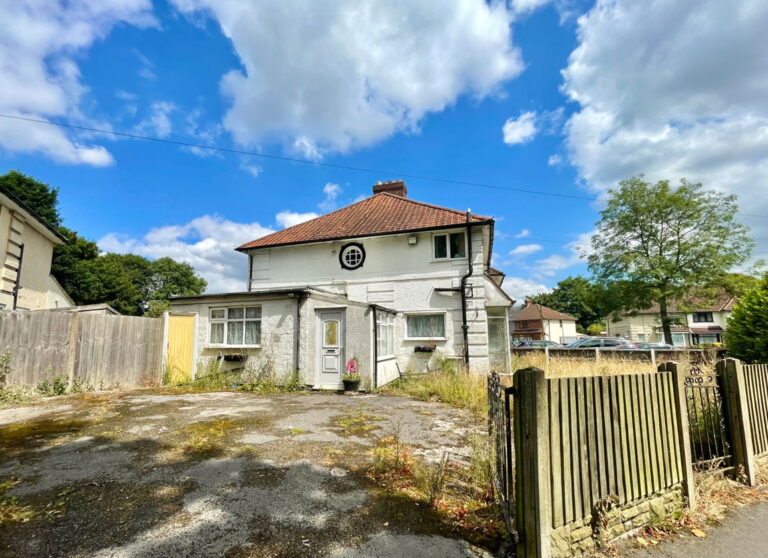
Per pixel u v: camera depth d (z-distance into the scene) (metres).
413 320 14.20
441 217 14.69
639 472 3.42
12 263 10.82
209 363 11.27
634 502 3.33
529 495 2.70
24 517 3.08
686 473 3.75
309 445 5.09
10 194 10.13
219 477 3.96
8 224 10.61
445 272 13.93
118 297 33.50
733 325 7.23
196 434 5.54
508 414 3.09
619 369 12.32
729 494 4.12
